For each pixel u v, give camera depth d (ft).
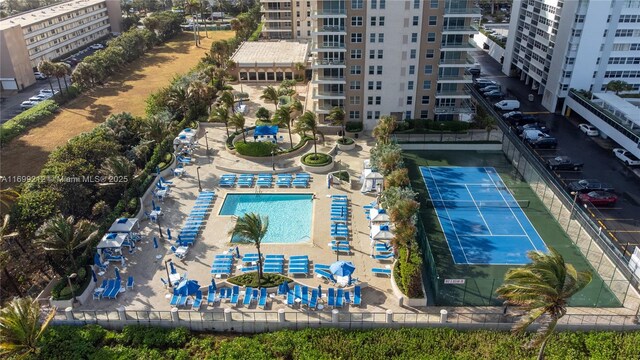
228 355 139.33
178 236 188.85
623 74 297.33
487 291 162.20
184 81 332.80
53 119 327.26
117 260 177.78
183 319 150.00
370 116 286.87
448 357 136.77
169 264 177.06
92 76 382.42
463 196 223.71
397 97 280.72
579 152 262.06
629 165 245.45
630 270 166.09
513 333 120.67
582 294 159.84
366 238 191.11
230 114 310.45
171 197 222.89
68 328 148.36
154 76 424.46
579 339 142.61
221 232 196.44
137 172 233.35
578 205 213.25
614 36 285.84
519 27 368.27
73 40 491.72
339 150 267.39
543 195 221.46
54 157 218.38
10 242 175.01
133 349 142.20
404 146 272.92
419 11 256.32
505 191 228.02
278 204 217.56
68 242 156.76
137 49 477.77
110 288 162.91
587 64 293.64
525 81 372.99
